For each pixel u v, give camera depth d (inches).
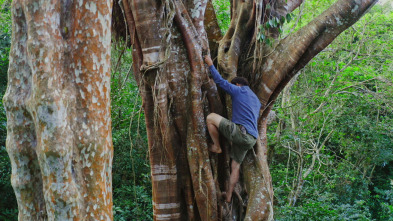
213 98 199.0
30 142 103.4
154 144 196.7
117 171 384.2
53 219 98.3
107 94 106.5
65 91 99.7
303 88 455.8
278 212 344.5
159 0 186.1
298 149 441.1
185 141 197.8
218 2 418.3
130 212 340.5
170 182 196.4
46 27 97.6
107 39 105.6
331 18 197.6
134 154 377.1
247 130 181.8
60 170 96.7
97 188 102.0
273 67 203.3
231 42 214.1
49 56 97.1
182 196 201.5
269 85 203.5
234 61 207.6
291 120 440.5
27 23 98.2
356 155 531.5
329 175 496.4
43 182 99.0
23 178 104.0
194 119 191.9
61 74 100.2
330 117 470.0
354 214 372.8
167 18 183.5
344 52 512.7
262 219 182.7
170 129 194.1
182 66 194.4
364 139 518.9
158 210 196.4
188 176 198.8
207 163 191.8
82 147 99.9
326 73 450.0
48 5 98.0
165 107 190.2
